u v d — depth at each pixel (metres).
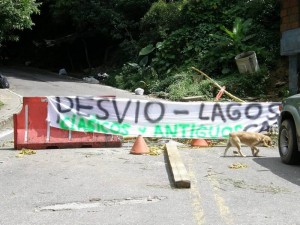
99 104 10.23
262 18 22.16
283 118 8.57
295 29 16.02
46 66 37.94
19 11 16.16
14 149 9.72
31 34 39.44
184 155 9.04
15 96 19.91
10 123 14.41
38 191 6.38
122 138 10.27
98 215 5.35
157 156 8.91
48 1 34.44
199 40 22.97
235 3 24.28
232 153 9.38
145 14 28.41
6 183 6.83
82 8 30.64
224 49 20.95
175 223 5.03
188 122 10.73
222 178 7.06
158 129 10.57
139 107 10.48
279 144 8.56
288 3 16.52
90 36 33.19
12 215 5.39
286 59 19.62
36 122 9.88
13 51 41.44
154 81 22.59
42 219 5.24
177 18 25.17
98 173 7.40
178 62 23.56
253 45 20.53
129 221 5.12
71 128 10.00
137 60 26.89
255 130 10.96
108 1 31.06
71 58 36.75
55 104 9.99
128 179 7.00
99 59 35.62
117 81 25.52
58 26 37.47
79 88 23.81
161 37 25.34
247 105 10.96
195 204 5.72
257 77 18.70
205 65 21.31
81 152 9.37
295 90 16.56
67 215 5.36
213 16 23.83
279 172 7.53
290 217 5.22
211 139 10.83
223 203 5.75
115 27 30.09
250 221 5.07
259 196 6.07
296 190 6.39
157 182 6.82
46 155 9.01
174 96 18.98
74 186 6.61
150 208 5.58
